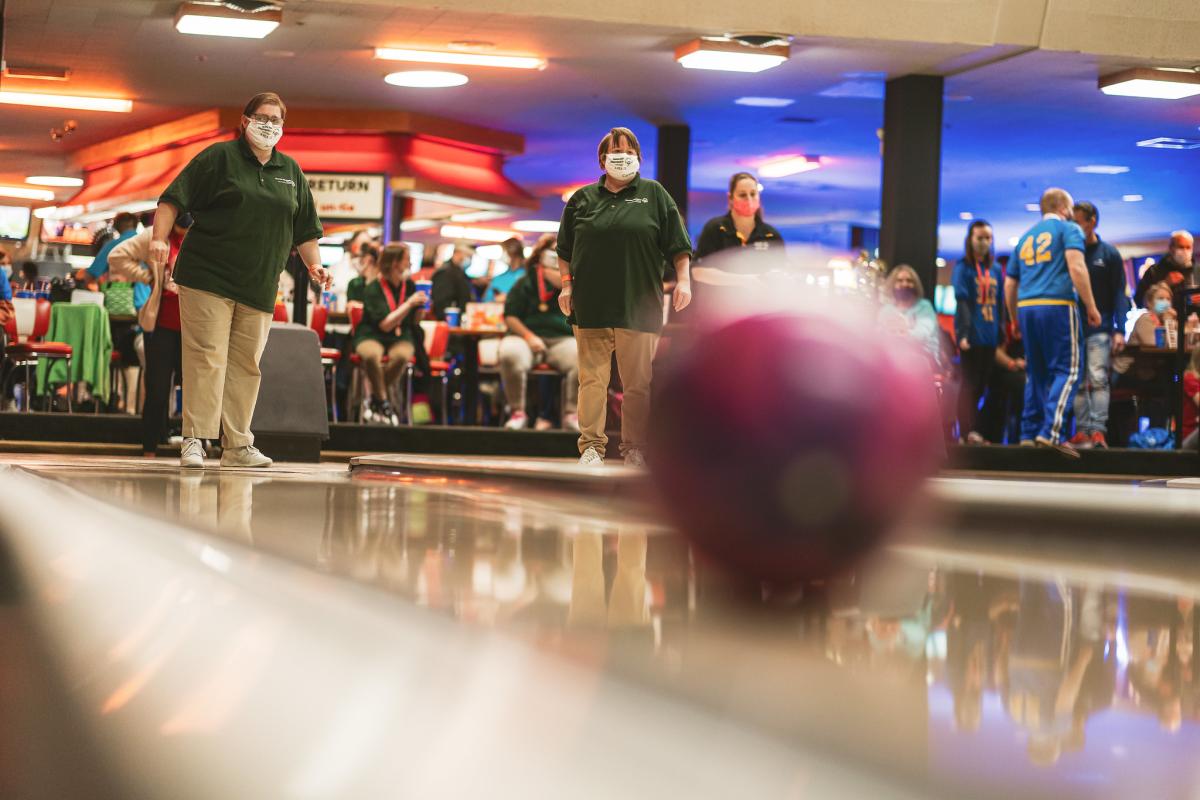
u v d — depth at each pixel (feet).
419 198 47.98
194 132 45.29
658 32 33.19
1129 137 45.39
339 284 38.22
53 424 23.06
